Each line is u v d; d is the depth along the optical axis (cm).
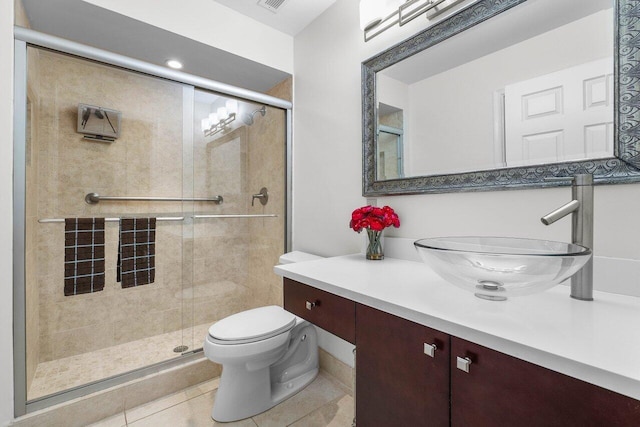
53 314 175
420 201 134
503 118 106
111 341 193
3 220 122
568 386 48
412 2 127
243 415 142
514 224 104
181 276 217
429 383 68
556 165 94
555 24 95
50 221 163
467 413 61
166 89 187
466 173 116
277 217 220
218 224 229
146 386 156
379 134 149
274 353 145
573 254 63
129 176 193
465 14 116
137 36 167
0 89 120
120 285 193
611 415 44
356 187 165
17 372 126
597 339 54
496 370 57
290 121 214
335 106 178
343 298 93
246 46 191
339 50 175
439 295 82
